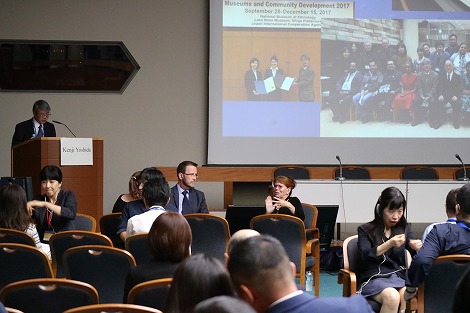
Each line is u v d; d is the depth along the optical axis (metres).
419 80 11.28
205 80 11.57
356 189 8.99
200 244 6.17
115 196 11.55
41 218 6.44
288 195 7.26
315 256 6.84
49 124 9.52
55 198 6.52
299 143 11.32
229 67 11.31
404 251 5.24
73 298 3.53
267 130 11.32
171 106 11.57
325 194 8.98
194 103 11.57
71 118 11.52
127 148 11.55
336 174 10.27
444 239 4.61
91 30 11.50
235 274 2.42
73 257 4.54
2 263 4.55
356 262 5.30
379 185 9.00
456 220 4.83
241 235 3.32
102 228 6.70
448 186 9.03
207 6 11.55
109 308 2.89
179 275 2.51
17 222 5.36
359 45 11.33
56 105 11.52
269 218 6.28
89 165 8.15
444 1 11.29
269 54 11.31
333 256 8.39
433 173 10.38
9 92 11.45
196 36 11.56
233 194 10.60
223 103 11.30
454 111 11.28
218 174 10.35
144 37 11.55
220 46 11.29
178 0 11.54
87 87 11.54
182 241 3.77
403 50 11.30
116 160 11.55
